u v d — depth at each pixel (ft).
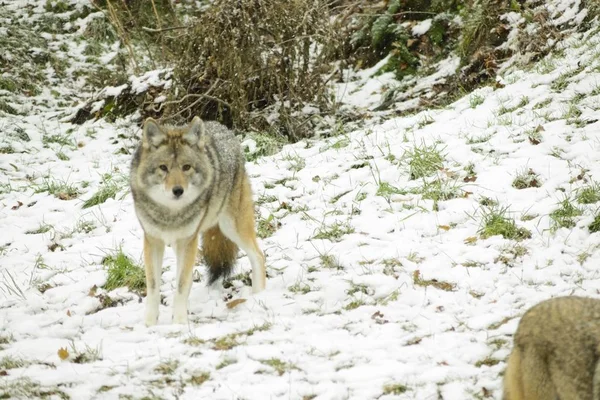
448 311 30.09
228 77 57.06
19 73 68.80
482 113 50.29
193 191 31.42
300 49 57.47
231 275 36.45
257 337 28.45
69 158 56.29
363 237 37.78
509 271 32.91
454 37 66.39
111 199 46.26
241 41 55.57
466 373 24.95
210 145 33.65
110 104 63.46
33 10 79.05
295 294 33.17
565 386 19.17
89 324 31.55
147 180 31.48
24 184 50.70
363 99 63.77
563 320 19.58
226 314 32.12
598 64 51.13
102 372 26.17
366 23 70.44
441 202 40.22
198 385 25.18
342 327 29.40
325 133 56.44
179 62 57.88
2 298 34.63
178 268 32.12
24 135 59.06
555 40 57.77
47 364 27.40
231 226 34.32
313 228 39.75
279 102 59.26
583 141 43.24
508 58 59.93
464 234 36.86
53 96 67.92
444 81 61.57
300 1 56.49
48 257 38.93
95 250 39.47
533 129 45.75
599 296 29.63
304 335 28.66
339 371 25.57
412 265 34.24
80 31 77.56
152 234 31.91
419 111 58.13
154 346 28.14
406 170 44.62
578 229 35.58
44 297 34.32
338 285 33.17
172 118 58.13
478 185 41.06
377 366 25.70
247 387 24.75
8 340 30.04
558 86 50.70
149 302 31.55
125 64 73.41
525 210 37.88
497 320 28.68
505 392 21.11
